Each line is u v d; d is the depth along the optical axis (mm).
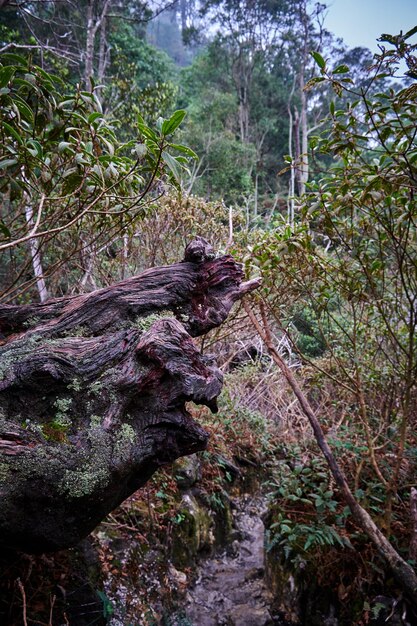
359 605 1990
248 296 2309
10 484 992
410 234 2375
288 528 2199
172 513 2602
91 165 1582
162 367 1229
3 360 1193
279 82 17000
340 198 1884
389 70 1497
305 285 2377
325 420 3248
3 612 1472
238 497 3547
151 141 1426
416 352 2418
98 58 8883
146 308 1460
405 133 1595
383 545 1910
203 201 3178
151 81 11344
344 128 1693
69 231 2758
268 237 2357
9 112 1480
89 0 7055
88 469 1084
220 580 2738
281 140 16328
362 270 2305
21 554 1612
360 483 2447
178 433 1278
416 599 1760
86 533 1222
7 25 7586
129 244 3117
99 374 1233
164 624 2092
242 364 4336
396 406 2734
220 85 16922
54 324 1396
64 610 1637
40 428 1108
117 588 1950
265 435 3779
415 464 2416
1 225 1771
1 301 2096
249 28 16281
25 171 1612
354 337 2395
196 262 1639
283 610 2408
